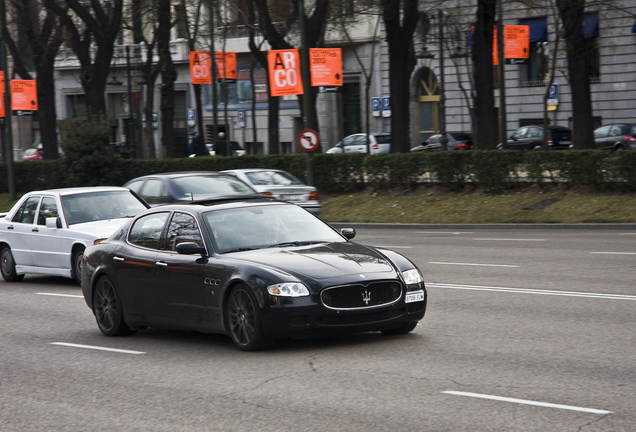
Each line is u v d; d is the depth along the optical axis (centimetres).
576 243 4088
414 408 1401
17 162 8744
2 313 2780
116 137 14188
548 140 8550
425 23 9694
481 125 6272
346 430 1297
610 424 1269
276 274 1870
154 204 4088
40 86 8944
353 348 1925
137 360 1945
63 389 1688
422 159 6216
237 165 7150
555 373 1614
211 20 8262
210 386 1638
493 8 6166
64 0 8894
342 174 6719
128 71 10506
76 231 3334
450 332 2080
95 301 2347
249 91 12562
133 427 1382
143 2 8406
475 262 3522
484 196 5862
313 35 6962
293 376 1678
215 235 2064
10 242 3656
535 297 2566
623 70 9056
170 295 2108
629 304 2375
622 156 5284
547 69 9575
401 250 4128
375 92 11131
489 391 1494
